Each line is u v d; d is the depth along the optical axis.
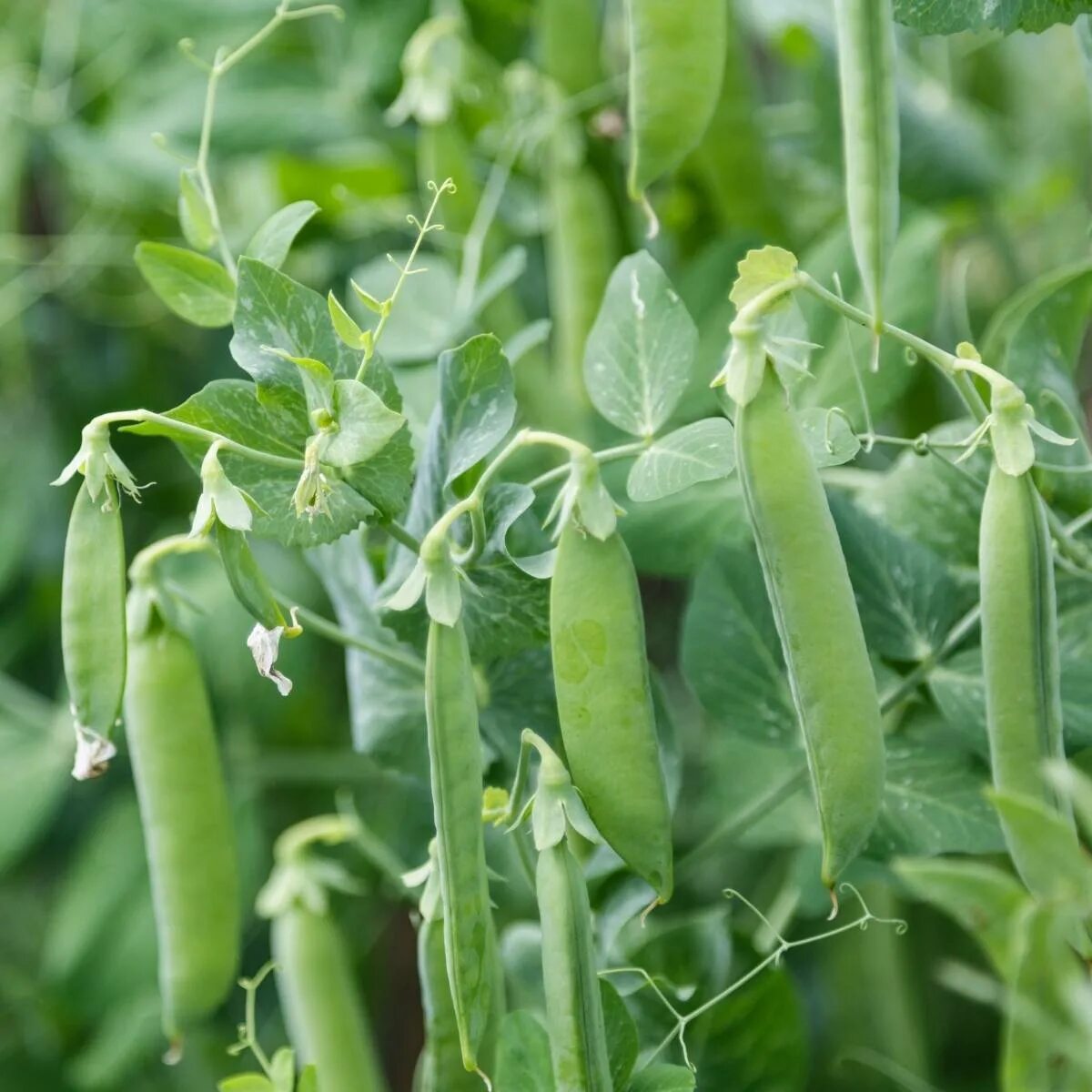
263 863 1.12
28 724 1.13
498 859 0.88
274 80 1.06
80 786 1.22
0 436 1.25
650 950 0.87
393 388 0.81
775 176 1.00
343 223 1.10
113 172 1.08
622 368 0.83
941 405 0.97
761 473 0.78
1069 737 0.83
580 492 0.78
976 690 0.85
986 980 0.85
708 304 0.92
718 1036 0.87
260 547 1.12
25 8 1.26
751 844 0.95
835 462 0.81
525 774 0.80
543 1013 0.87
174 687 0.84
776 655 0.86
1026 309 0.84
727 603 0.87
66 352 1.28
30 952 1.23
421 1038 1.15
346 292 1.12
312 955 0.89
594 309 0.95
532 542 0.82
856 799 0.78
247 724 1.09
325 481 0.79
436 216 0.96
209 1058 1.09
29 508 1.24
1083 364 1.08
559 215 0.95
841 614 0.78
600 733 0.79
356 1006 0.89
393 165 1.07
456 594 0.79
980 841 0.84
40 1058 1.19
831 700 0.78
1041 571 0.78
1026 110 1.21
